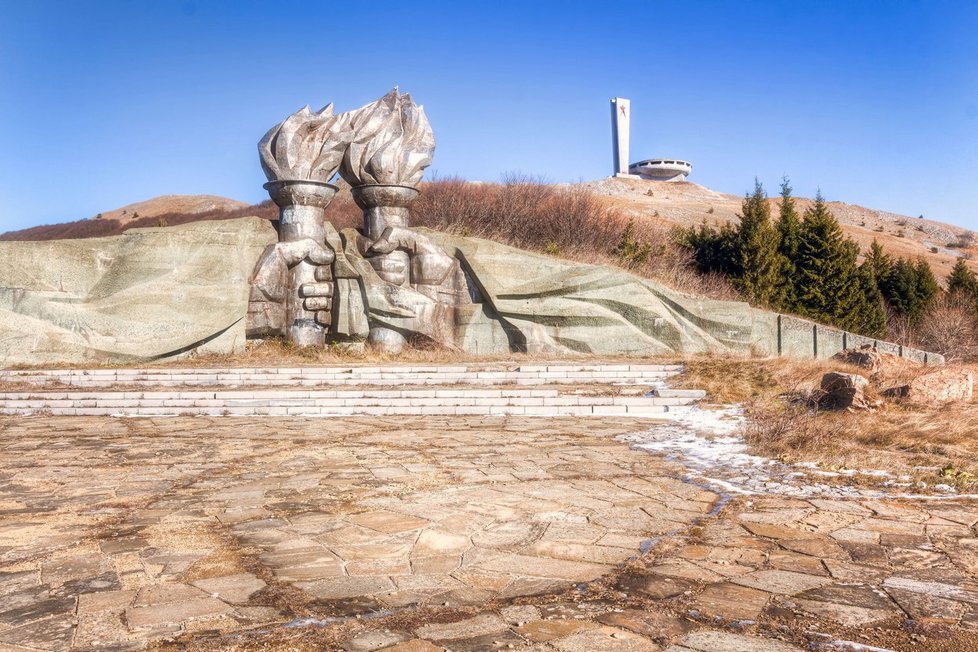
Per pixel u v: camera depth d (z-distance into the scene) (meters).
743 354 20.33
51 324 18.33
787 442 9.34
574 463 8.78
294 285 19.94
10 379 16.27
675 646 3.86
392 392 14.17
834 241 26.42
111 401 13.80
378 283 20.14
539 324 20.67
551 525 6.14
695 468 8.46
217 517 6.45
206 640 3.96
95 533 5.98
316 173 20.16
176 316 18.80
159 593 4.64
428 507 6.75
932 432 9.59
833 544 5.60
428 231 21.25
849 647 3.83
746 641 3.91
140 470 8.50
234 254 19.52
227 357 18.83
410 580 4.86
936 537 5.76
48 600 4.53
